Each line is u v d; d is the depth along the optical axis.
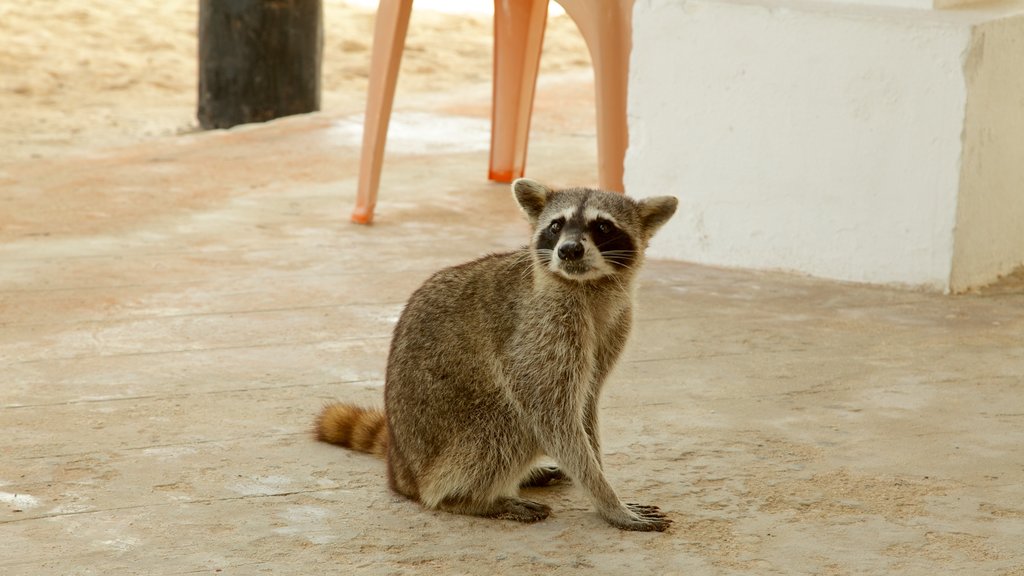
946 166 9.92
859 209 10.33
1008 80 10.26
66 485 6.29
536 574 5.38
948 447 6.91
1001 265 10.72
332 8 28.72
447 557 5.54
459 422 5.97
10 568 5.37
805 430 7.18
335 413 6.89
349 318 9.31
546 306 5.93
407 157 15.56
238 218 12.45
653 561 5.52
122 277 10.28
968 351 8.68
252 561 5.47
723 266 10.97
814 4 10.38
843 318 9.45
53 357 8.29
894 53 9.92
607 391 7.81
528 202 6.46
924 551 5.61
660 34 10.77
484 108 18.86
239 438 6.97
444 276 6.25
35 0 27.30
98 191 13.52
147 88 22.64
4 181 13.94
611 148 11.42
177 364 8.21
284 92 19.50
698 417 7.38
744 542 5.71
